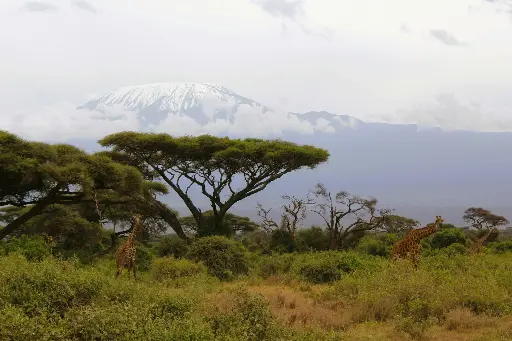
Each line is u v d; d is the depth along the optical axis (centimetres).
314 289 1498
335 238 3378
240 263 1877
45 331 673
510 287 1198
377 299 1071
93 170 2386
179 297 921
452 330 952
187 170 3356
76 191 2461
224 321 840
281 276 1664
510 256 1955
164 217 3222
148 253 2036
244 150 3150
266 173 3338
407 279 1148
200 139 3256
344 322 999
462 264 1605
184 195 3356
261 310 873
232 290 1204
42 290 859
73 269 1066
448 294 1076
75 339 695
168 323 764
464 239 2798
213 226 3334
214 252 1856
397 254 1602
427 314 1024
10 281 887
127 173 2520
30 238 1955
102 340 695
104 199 2839
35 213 2400
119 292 927
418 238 1584
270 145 3250
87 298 888
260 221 3562
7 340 647
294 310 1102
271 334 812
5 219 3359
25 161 2166
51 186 2448
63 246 2411
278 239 3238
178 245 2361
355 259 1769
